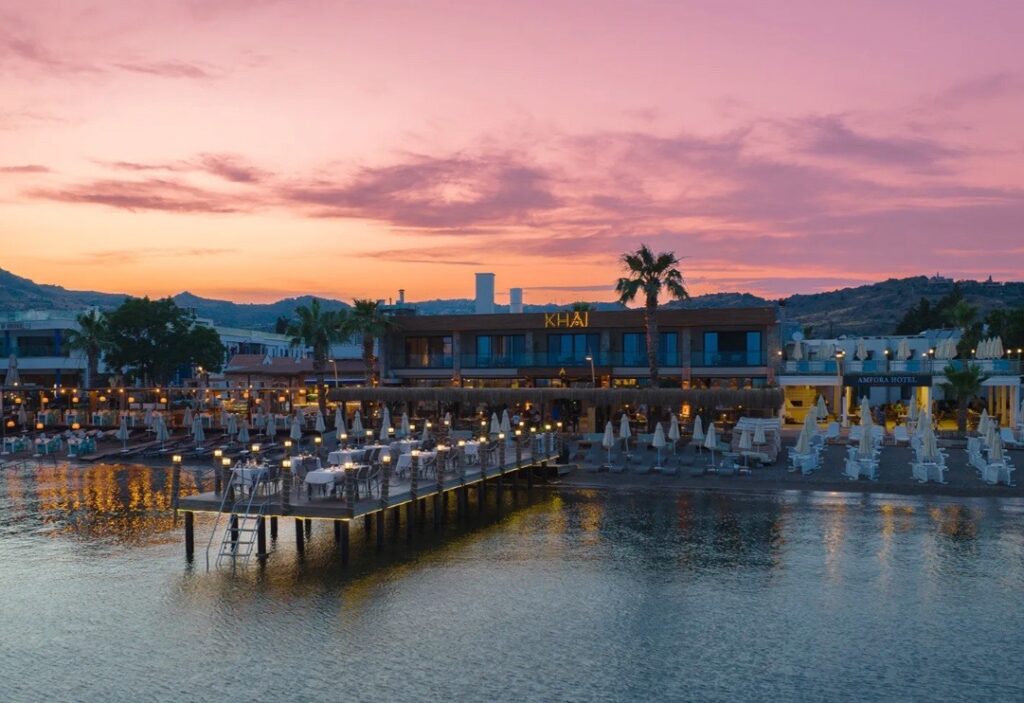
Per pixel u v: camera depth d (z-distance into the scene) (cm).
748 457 4794
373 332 6762
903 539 3250
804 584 2739
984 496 4019
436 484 3497
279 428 6431
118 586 2759
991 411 6994
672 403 5334
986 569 2867
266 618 2470
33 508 3966
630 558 3061
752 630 2364
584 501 4097
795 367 6900
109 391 7669
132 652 2239
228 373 9419
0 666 2166
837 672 2097
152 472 5088
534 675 2089
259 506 3022
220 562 3036
